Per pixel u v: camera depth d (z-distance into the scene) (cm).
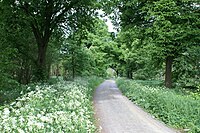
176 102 1255
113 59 5359
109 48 5241
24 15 2020
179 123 1113
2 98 1320
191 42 1986
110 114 1311
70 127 693
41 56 2241
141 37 2208
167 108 1237
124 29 2247
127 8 2219
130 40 2361
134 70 4350
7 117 609
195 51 2047
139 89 1844
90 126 845
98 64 5362
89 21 2444
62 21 2391
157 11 1961
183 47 2048
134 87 2019
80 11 2369
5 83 1454
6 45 1639
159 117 1250
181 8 1972
